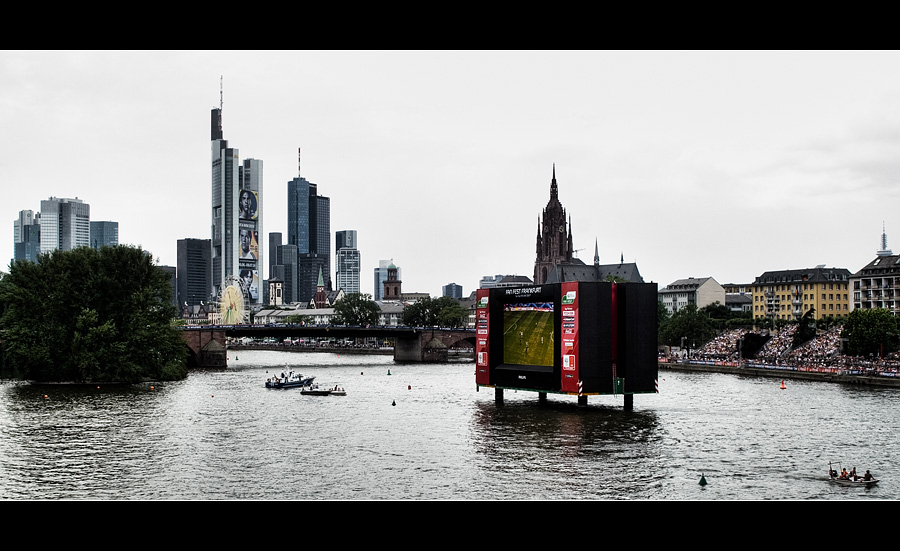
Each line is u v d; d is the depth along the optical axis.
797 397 160.50
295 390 179.00
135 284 196.00
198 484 84.69
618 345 142.50
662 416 134.62
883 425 122.88
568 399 162.75
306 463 95.12
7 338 182.00
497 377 154.50
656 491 82.19
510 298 152.62
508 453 101.50
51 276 187.75
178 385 186.50
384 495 80.31
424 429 120.62
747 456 99.44
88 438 110.69
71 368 185.50
